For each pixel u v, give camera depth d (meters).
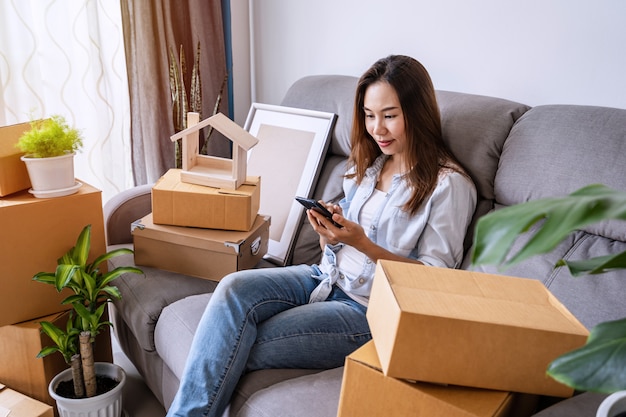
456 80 1.79
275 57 2.50
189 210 1.59
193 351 1.22
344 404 0.91
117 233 1.83
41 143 1.45
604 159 1.17
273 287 1.34
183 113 2.21
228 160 1.72
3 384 1.55
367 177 1.54
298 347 1.24
